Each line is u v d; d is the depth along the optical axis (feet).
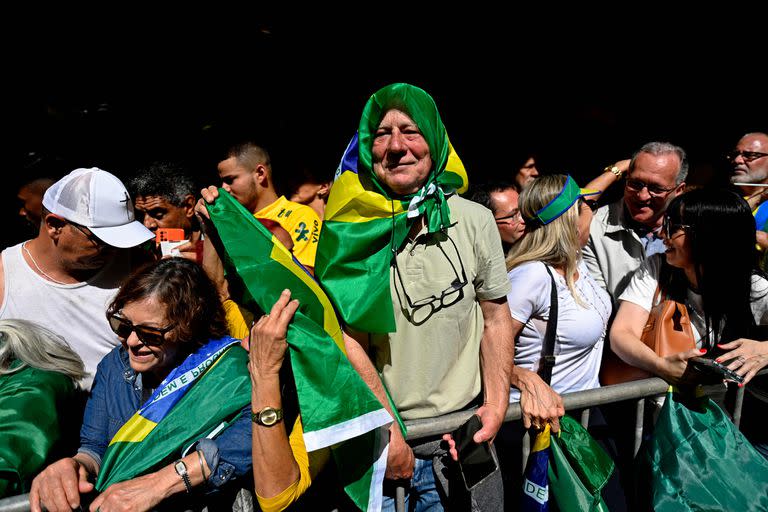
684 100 20.40
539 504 7.45
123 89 17.75
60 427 6.56
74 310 8.23
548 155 19.13
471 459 6.81
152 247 9.43
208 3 17.87
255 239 6.44
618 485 8.55
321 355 5.95
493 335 7.25
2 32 16.67
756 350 8.05
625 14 19.66
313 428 5.85
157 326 6.18
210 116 17.99
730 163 14.65
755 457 7.90
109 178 8.13
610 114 20.01
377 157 6.82
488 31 19.22
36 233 10.81
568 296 8.23
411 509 7.43
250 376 6.30
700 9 19.85
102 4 17.25
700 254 8.18
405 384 7.00
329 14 18.45
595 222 10.93
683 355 7.97
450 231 6.89
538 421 7.39
